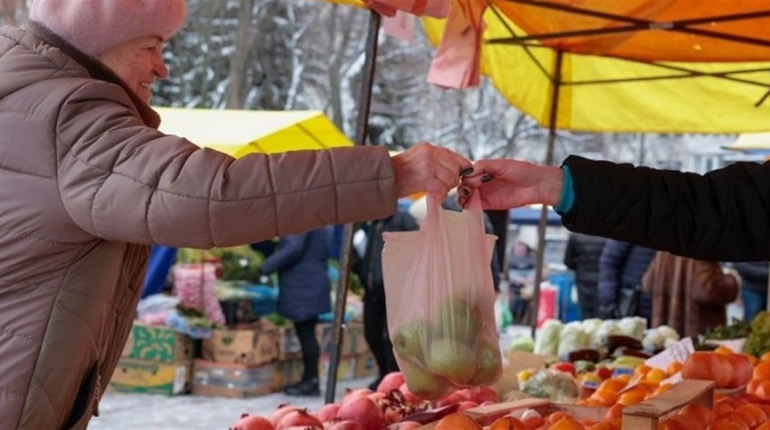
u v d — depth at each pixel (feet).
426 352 7.91
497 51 23.58
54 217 7.14
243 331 31.27
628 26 15.62
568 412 10.21
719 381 10.89
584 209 8.43
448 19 13.07
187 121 25.31
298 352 34.01
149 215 6.89
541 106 26.12
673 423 8.15
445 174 7.27
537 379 14.07
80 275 7.38
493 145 76.84
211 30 65.67
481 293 8.04
